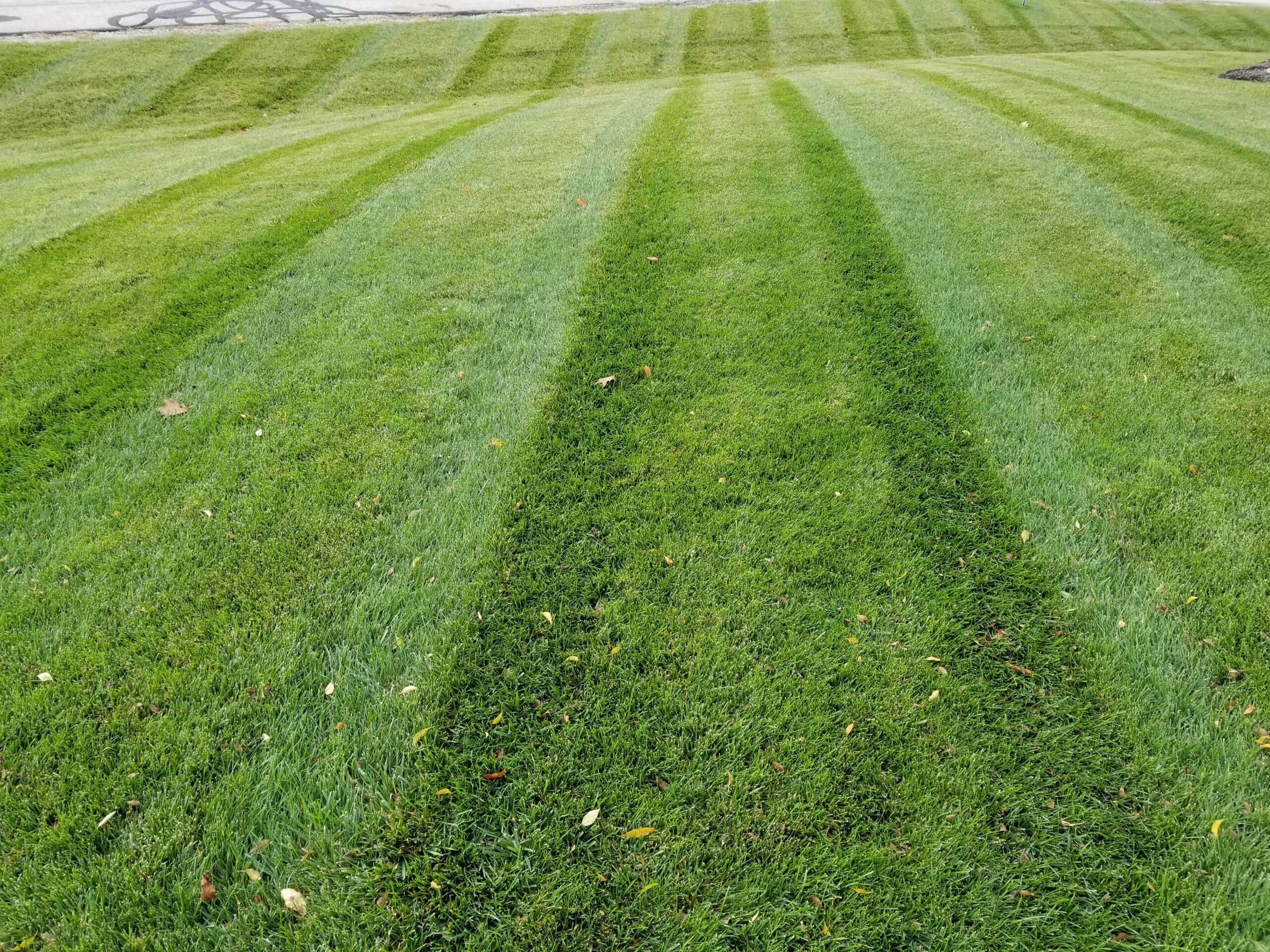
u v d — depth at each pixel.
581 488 3.41
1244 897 1.92
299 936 1.87
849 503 3.29
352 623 2.73
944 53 19.16
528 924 1.91
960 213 6.30
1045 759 2.26
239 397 4.09
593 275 5.42
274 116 14.96
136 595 2.85
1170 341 4.44
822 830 2.10
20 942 1.86
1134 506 3.20
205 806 2.14
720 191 6.96
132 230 6.50
